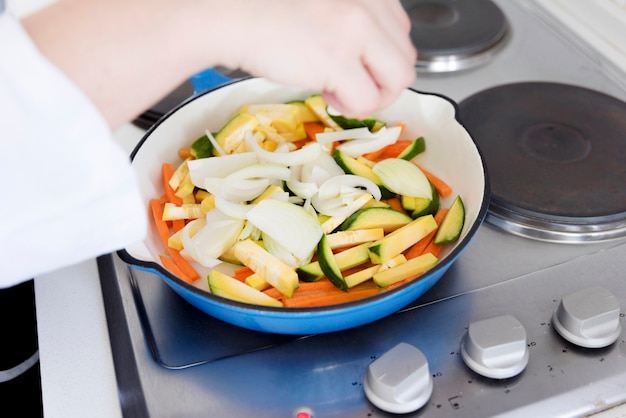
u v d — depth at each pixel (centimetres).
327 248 58
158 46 38
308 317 48
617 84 78
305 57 41
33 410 86
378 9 44
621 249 58
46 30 37
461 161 64
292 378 50
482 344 47
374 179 66
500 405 46
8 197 35
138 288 58
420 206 63
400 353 46
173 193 65
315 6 41
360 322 51
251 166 65
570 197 62
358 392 48
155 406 48
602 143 68
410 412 46
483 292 56
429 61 81
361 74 41
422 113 69
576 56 83
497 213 62
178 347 53
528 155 67
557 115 72
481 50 82
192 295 50
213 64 42
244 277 59
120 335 55
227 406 48
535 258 58
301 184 64
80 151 35
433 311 54
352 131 69
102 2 38
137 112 40
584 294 50
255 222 59
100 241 39
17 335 83
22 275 38
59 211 36
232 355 52
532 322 52
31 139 34
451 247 59
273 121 69
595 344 49
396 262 57
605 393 47
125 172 36
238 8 40
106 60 37
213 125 71
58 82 33
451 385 48
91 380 52
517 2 93
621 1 84
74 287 60
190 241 59
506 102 74
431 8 90
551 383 48
